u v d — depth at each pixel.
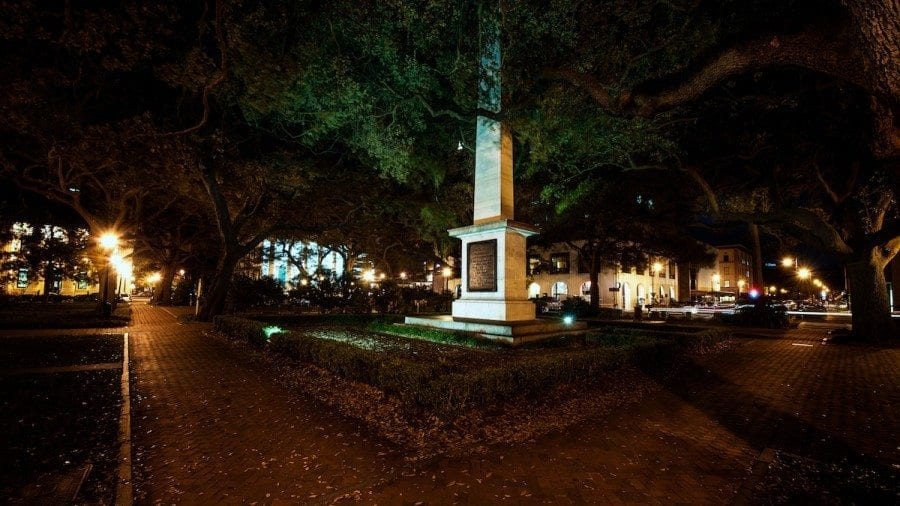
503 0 8.52
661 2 8.26
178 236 34.25
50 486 3.65
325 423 5.34
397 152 12.46
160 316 23.20
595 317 27.48
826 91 11.12
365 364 6.52
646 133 13.12
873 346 13.81
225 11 10.53
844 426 5.58
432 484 3.79
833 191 16.39
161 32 10.38
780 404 6.61
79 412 5.65
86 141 12.20
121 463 4.09
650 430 5.28
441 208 20.09
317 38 10.94
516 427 5.16
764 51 3.71
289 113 13.37
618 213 23.23
